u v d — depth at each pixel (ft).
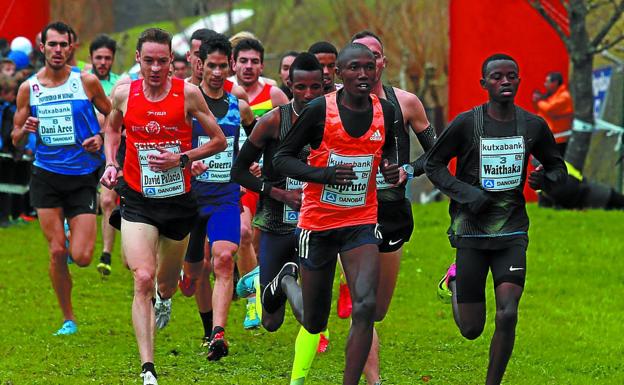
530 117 55.21
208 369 66.80
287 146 51.62
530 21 149.59
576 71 141.59
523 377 67.31
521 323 83.10
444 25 200.64
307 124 51.16
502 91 54.13
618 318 85.40
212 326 73.10
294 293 56.80
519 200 55.42
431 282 98.17
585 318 85.10
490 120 54.90
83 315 83.66
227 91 74.02
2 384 61.52
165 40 59.88
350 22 205.36
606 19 180.14
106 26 230.89
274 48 213.05
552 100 139.74
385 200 58.65
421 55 201.16
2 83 118.62
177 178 60.75
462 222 55.62
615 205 138.21
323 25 217.36
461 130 55.01
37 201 74.64
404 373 67.92
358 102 50.96
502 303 53.62
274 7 212.84
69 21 216.74
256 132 58.59
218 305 67.56
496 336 53.88
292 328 80.38
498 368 54.03
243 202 75.66
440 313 86.43
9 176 123.65
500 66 54.24
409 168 56.24
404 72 200.64
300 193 57.72
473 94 151.33
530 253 109.09
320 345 71.97
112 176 61.87
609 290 95.20
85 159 74.74
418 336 78.69
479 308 56.18
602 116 153.69
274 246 61.87
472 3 150.30
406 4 203.31
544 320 84.28
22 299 89.92
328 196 51.52
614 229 120.78
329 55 68.95
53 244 75.00
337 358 71.00
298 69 57.93
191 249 71.00
